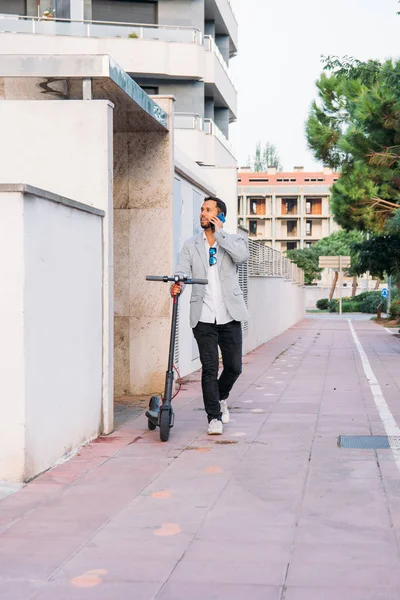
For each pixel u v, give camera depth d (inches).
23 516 187.5
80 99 323.6
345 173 985.5
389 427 307.0
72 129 295.7
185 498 202.5
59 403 243.9
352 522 180.9
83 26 1205.7
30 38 1163.3
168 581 145.2
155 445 270.8
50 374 235.3
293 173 3914.9
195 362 542.3
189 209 514.6
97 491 209.8
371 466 237.6
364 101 730.8
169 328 398.6
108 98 320.8
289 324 1331.2
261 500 200.2
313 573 148.6
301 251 3125.0
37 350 223.6
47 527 178.7
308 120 984.3
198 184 538.9
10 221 212.1
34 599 137.3
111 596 138.4
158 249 396.8
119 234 398.9
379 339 994.7
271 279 986.7
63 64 290.5
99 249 289.9
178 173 472.1
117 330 401.1
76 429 261.7
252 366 590.6
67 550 162.9
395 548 162.6
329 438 283.4
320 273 3198.8
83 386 269.4
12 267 211.9
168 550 162.4
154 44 1250.6
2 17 1157.7
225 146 1434.5
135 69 1246.9
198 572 149.6
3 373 213.6
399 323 1405.0
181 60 1272.1
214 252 287.7
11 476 215.8
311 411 350.3
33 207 219.9
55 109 296.2
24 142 297.6
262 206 3900.1
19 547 164.9
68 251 252.7
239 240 285.6
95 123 294.7
